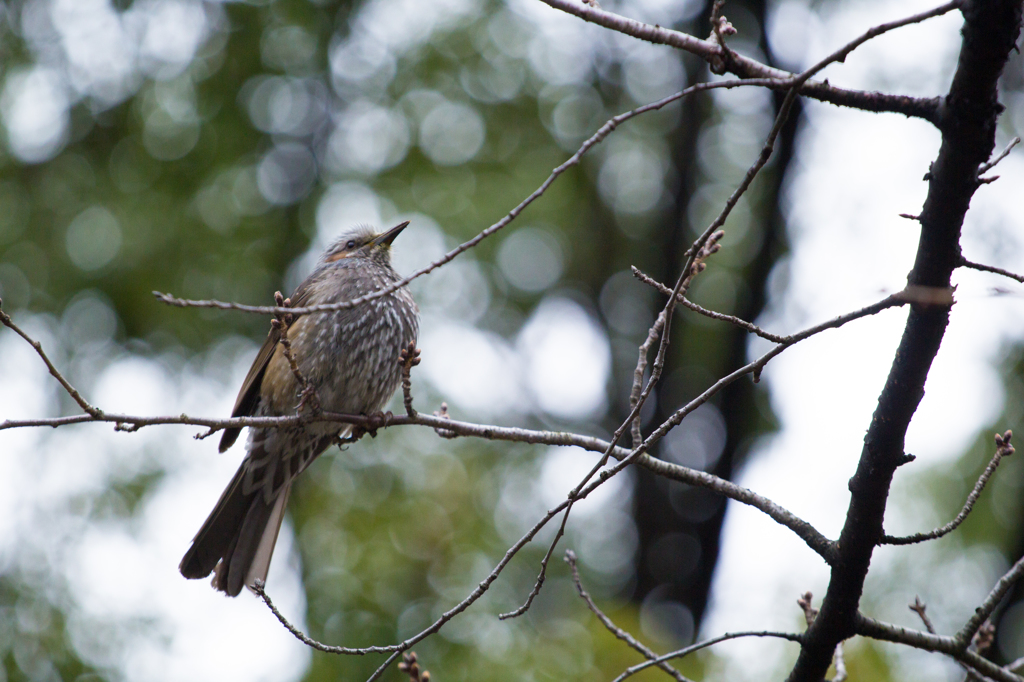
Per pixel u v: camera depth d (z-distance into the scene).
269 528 7.71
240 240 14.66
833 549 5.19
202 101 14.84
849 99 4.41
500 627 11.34
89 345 14.31
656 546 15.76
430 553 12.45
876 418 4.80
